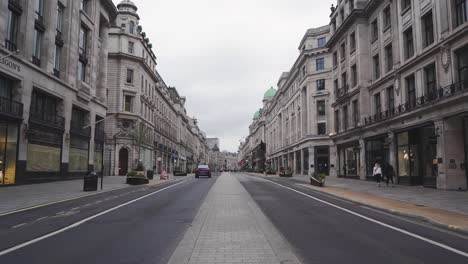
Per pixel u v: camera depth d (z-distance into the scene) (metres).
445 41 20.73
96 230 8.67
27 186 23.39
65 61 31.47
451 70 20.42
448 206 12.91
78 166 33.94
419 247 7.02
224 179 39.66
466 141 20.53
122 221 10.00
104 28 42.28
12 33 24.41
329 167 53.19
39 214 11.39
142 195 18.36
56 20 29.94
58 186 23.84
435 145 22.38
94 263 5.86
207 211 11.77
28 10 25.44
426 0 23.17
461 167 20.47
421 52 23.55
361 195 17.66
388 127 28.06
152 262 5.91
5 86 23.69
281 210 12.57
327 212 12.09
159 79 70.94
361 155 34.09
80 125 35.59
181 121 100.44
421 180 24.41
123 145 50.91
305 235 8.16
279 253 6.33
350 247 6.99
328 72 54.00
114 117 51.00
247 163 145.75
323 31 55.59
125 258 6.16
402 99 26.34
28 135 24.86
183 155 102.69
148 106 60.28
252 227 8.85
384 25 30.44
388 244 7.26
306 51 55.88
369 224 9.69
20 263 5.85
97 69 41.38
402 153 26.19
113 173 49.75
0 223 9.69
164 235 8.08
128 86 52.91
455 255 6.41
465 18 19.73
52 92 28.62
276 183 30.61
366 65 33.84
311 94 55.59
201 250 6.51
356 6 34.66
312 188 23.12
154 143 63.41
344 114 39.28
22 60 24.25
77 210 12.37
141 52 56.00
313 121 54.97
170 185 27.39
